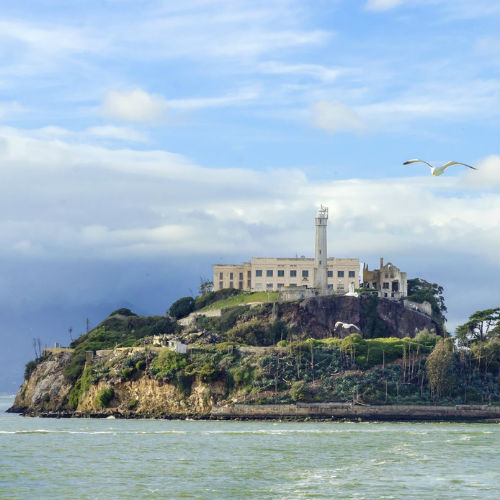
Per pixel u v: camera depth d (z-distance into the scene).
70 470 194.62
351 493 166.38
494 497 162.25
